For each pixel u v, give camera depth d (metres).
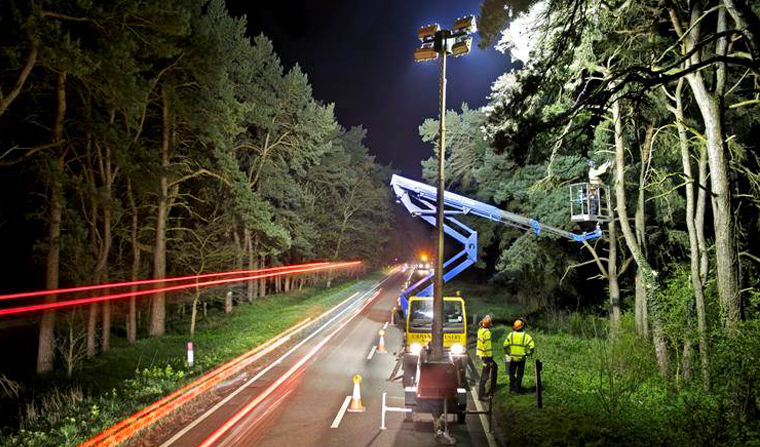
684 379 15.02
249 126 45.97
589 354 19.70
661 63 16.16
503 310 38.38
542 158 13.12
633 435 10.41
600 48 16.91
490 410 12.27
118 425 12.62
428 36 15.35
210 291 37.38
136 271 29.11
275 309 42.59
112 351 24.86
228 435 12.06
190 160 32.09
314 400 15.27
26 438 11.61
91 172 24.20
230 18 38.75
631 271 29.30
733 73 17.28
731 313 12.44
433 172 40.97
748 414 10.57
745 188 19.25
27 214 21.47
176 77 29.11
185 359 22.30
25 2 16.06
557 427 11.13
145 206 30.14
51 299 21.08
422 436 12.02
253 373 19.22
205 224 38.44
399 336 28.27
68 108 23.27
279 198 45.81
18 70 19.62
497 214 25.00
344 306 43.28
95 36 18.42
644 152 18.86
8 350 25.92
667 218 21.20
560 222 24.94
